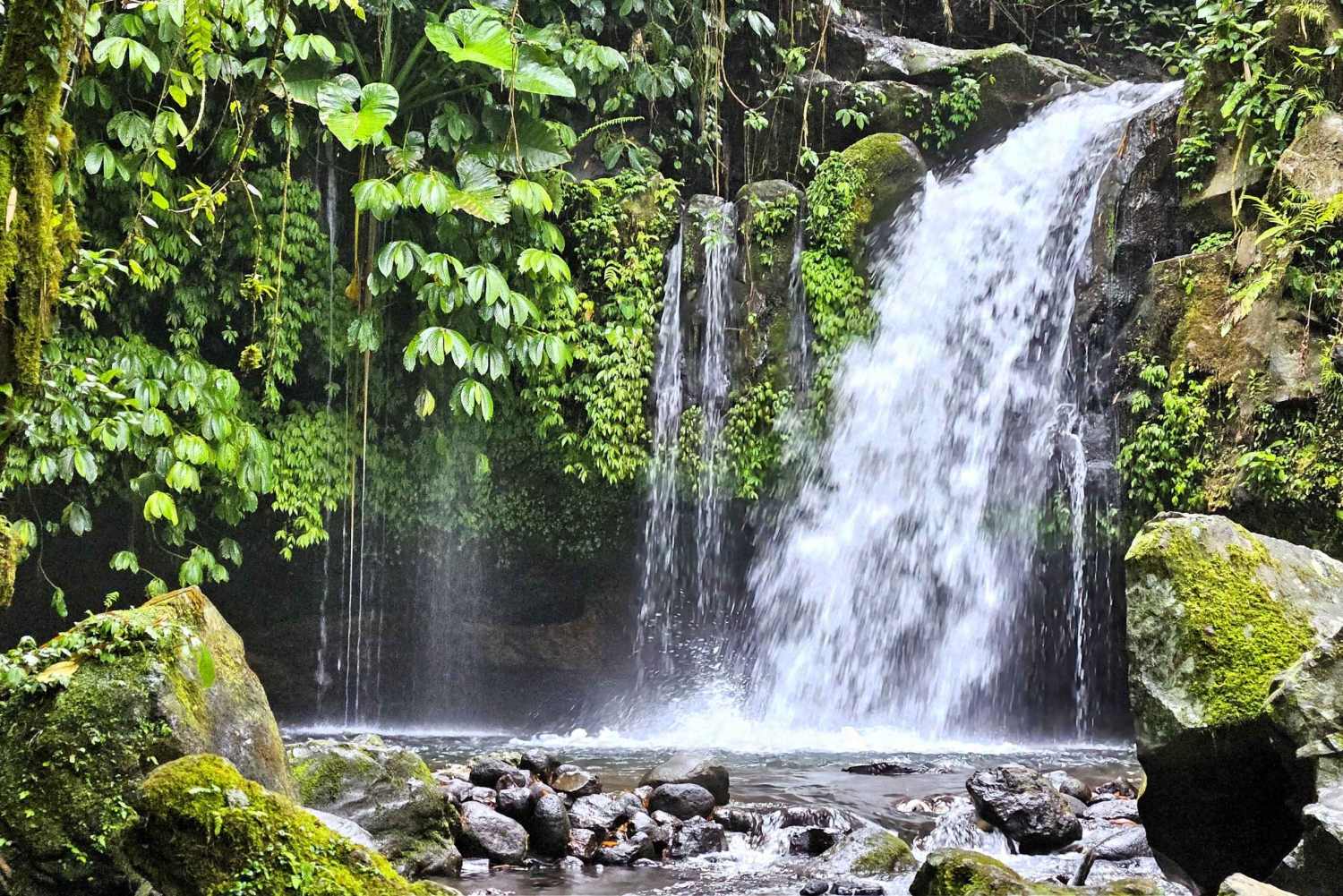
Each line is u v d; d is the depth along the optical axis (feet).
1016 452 35.68
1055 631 35.42
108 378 14.16
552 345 34.17
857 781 24.04
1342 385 28.48
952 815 18.30
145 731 12.39
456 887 15.23
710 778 20.20
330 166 36.45
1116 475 33.37
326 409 36.50
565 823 17.19
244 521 37.24
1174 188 34.83
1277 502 29.19
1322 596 13.73
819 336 37.50
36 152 10.94
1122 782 21.97
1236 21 33.42
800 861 16.85
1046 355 36.11
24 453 28.76
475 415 37.40
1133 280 34.65
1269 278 29.73
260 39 16.03
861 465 37.27
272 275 34.37
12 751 12.19
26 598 37.19
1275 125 31.81
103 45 25.89
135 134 29.71
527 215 34.96
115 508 36.52
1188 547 13.48
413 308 37.19
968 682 36.06
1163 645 13.32
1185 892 13.56
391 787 15.97
